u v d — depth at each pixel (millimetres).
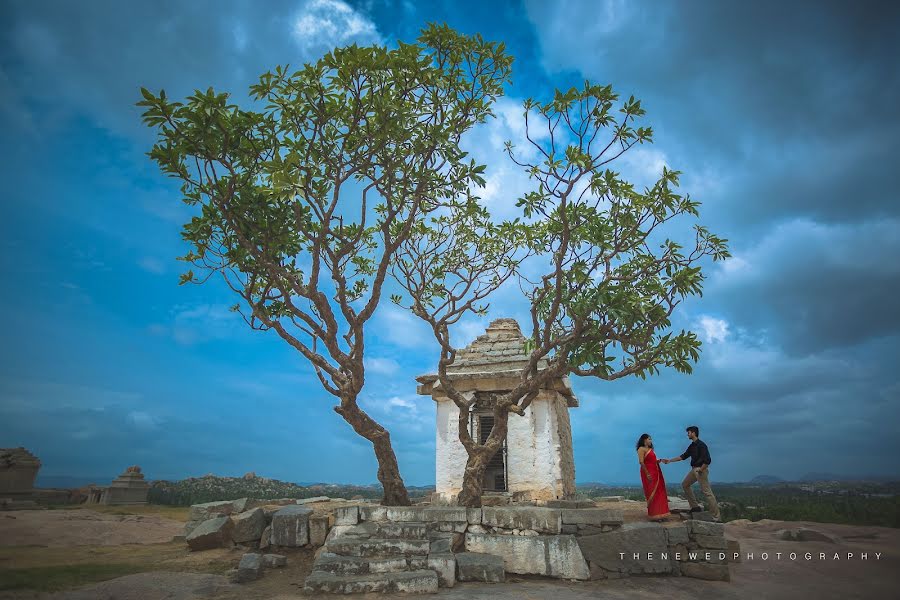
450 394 12836
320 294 11242
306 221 12141
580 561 9445
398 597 8133
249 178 11016
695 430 11266
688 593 8562
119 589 7945
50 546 12312
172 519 19250
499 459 15586
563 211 10992
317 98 10391
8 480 24125
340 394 11898
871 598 8148
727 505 19234
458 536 10266
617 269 12273
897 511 16016
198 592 8219
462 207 14312
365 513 10797
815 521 16906
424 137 10930
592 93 10547
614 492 29734
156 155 10086
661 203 11344
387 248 11445
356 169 10961
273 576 9438
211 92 9578
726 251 11797
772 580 9250
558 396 16141
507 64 11008
